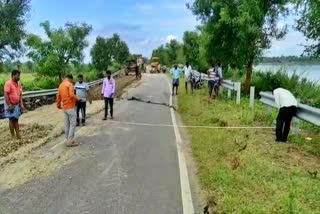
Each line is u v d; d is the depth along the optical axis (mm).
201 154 10445
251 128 13281
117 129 14648
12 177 8836
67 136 11930
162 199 7457
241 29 21547
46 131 13977
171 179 8625
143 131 14242
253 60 23391
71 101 11758
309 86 21750
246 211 6555
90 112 18984
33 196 7645
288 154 9953
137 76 52125
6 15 33812
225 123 14227
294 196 7074
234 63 23656
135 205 7172
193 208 7020
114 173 9070
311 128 13578
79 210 6965
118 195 7676
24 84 29578
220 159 9844
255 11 21438
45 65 34625
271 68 26500
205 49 24844
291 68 24641
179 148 11570
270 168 8656
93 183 8375
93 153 10938
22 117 17391
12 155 10680
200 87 30297
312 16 15047
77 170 9312
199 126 14531
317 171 8602
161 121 16438
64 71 36250
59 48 35469
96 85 36688
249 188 7645
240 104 18453
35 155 10695
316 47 16375
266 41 22672
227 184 7934
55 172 9172
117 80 47750
